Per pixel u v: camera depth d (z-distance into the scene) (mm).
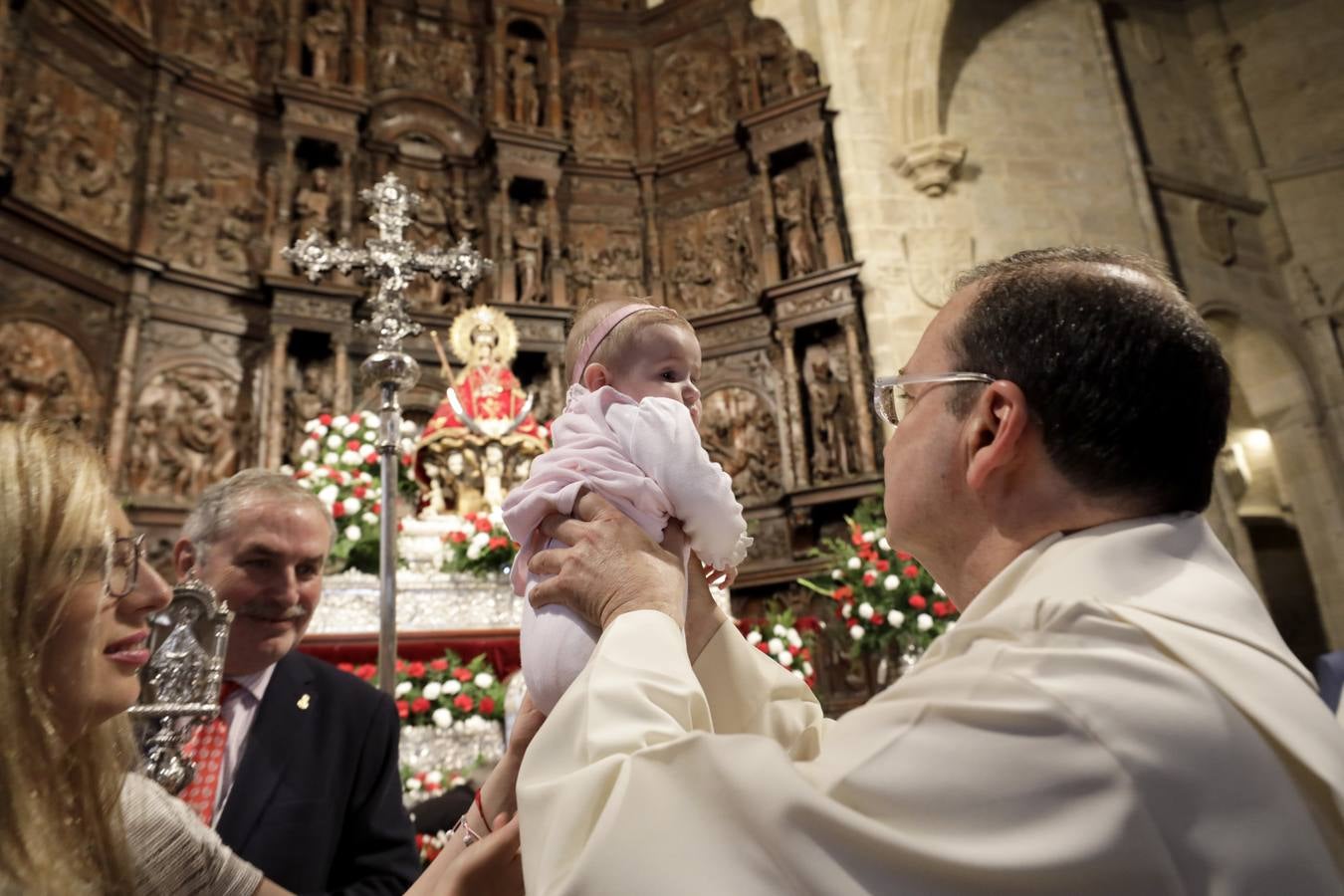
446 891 1255
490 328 7180
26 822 1079
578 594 1274
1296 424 11672
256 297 9742
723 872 850
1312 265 12133
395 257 4434
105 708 1303
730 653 1422
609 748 983
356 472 5844
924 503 1214
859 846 832
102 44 9219
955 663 967
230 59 10383
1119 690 859
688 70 12312
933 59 11211
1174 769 817
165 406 9008
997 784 844
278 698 2438
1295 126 12586
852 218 10695
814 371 10430
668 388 1593
